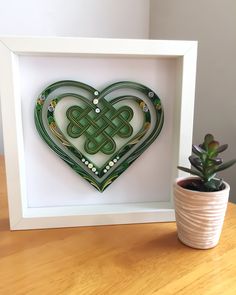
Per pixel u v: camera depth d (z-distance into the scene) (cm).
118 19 113
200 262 43
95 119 55
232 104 87
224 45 88
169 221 56
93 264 43
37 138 55
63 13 100
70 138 55
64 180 57
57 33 100
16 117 50
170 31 109
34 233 52
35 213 54
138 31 119
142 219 55
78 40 48
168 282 39
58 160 56
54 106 53
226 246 48
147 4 119
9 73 48
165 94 57
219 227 46
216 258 44
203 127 98
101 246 48
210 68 93
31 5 93
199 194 43
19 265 43
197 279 39
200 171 47
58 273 41
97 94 53
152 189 60
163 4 111
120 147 57
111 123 55
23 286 38
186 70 52
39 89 53
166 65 56
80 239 50
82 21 105
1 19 89
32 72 53
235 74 85
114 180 58
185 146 55
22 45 48
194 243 46
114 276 40
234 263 43
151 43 50
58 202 58
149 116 56
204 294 37
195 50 52
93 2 106
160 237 50
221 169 45
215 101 92
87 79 54
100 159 57
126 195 59
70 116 54
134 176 59
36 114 53
